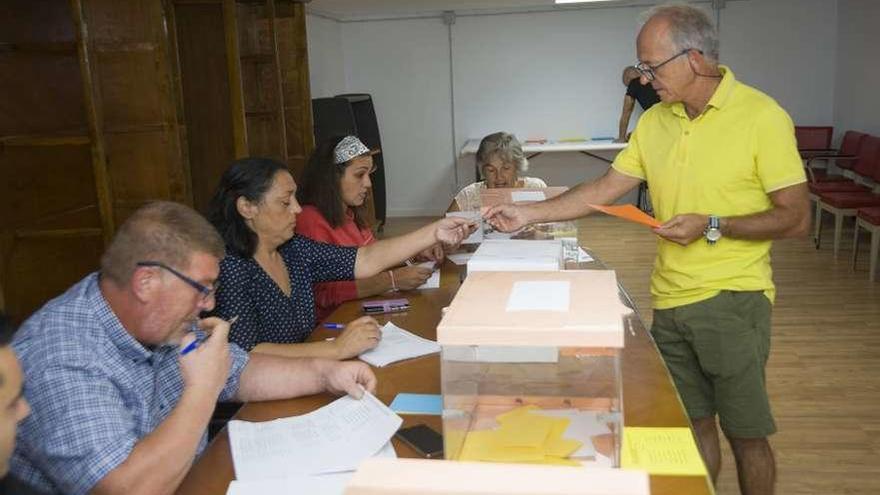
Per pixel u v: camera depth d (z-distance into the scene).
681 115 2.03
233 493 1.24
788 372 3.68
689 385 2.16
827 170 7.31
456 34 8.11
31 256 3.33
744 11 7.77
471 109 8.28
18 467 1.25
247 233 2.05
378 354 1.87
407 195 8.59
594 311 1.18
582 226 7.54
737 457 2.13
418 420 1.50
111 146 3.62
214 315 1.97
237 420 1.54
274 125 5.19
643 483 0.82
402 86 8.30
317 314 2.48
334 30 7.94
